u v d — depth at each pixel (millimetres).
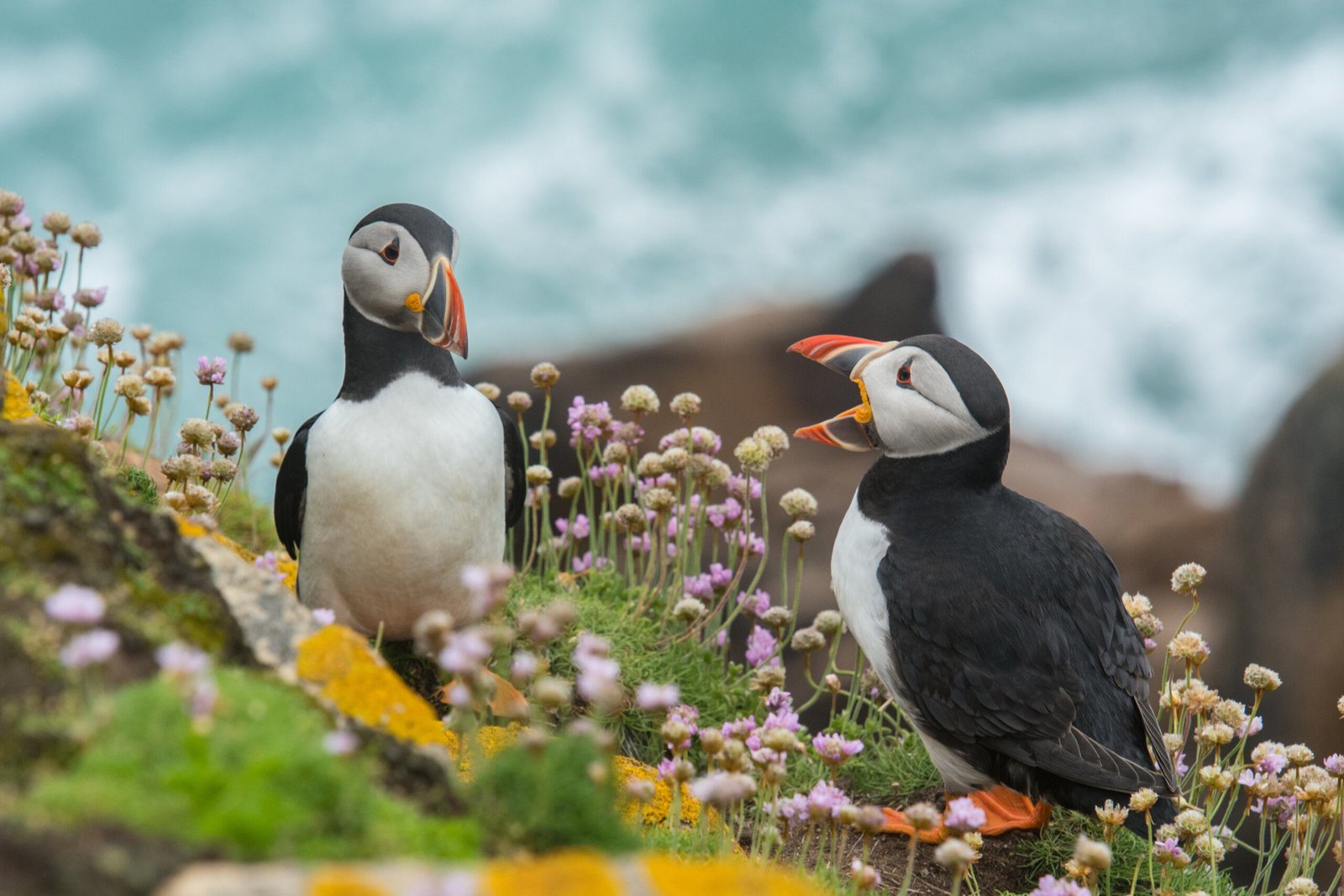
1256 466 18438
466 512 7457
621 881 3514
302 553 7676
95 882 3037
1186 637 8383
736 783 5328
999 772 7773
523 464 8359
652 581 10914
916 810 5777
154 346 9734
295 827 3424
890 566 7980
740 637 16562
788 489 21219
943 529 8047
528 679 7555
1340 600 17000
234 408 8383
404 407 7348
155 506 7484
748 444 9484
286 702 3982
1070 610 7867
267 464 12047
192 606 4426
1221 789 7844
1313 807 7504
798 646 9352
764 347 25438
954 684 7648
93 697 3730
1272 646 17531
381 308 7336
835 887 5988
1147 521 23156
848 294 26797
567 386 24109
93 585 4129
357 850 3506
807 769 8828
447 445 7344
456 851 3768
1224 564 21516
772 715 6949
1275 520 17828
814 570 18797
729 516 9953
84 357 9984
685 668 9312
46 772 3518
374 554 7406
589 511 10586
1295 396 18328
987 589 7730
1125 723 7781
